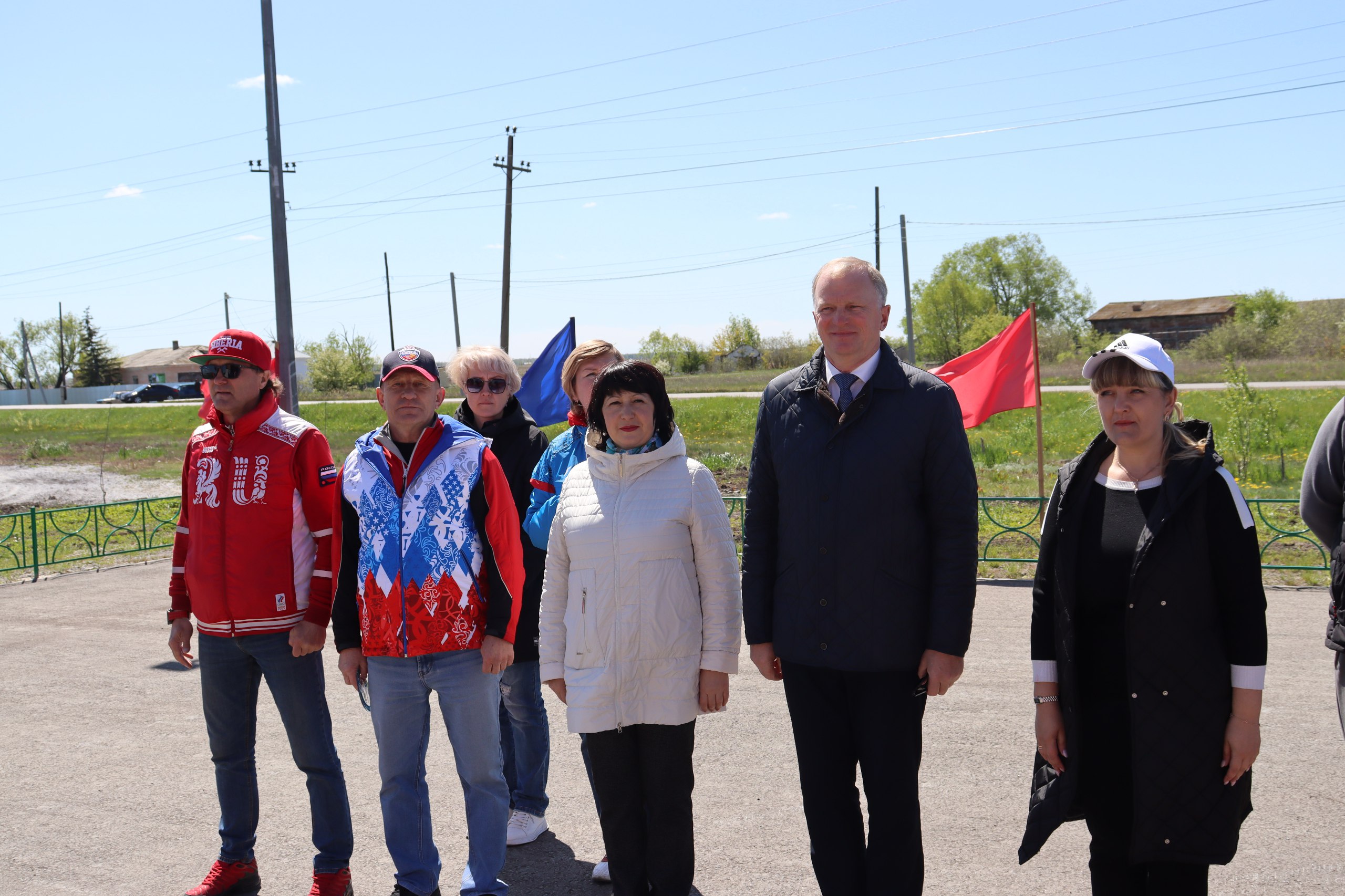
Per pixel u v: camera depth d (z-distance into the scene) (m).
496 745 3.19
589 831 3.86
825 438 2.80
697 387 45.59
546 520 3.41
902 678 2.76
